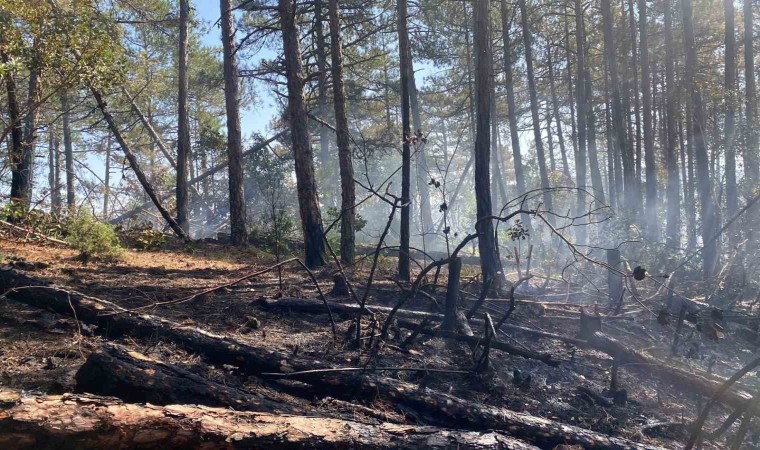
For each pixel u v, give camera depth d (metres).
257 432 3.88
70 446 3.55
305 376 5.64
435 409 5.39
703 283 12.52
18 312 6.67
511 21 26.06
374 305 8.75
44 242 11.76
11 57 10.87
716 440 6.16
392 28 22.30
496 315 9.10
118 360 4.63
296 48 11.92
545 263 15.50
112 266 10.10
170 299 8.01
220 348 5.87
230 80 16.16
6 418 3.46
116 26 13.84
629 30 26.86
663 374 7.29
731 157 17.72
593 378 7.44
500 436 4.47
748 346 9.50
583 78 25.06
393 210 7.09
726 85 18.58
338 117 13.11
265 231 18.22
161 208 16.27
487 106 10.84
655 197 21.42
